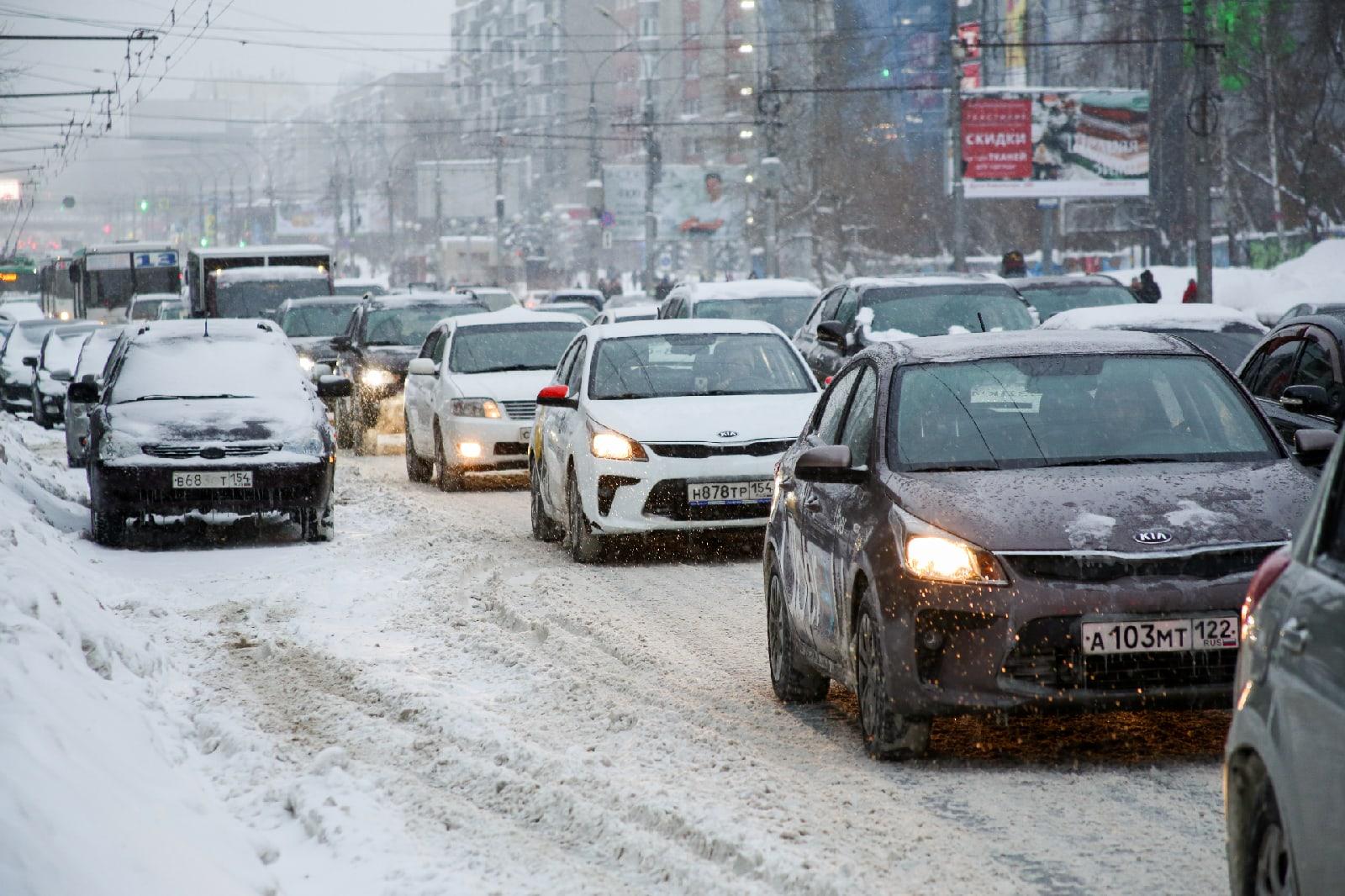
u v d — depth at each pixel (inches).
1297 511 466.9
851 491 522.0
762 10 5846.5
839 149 5132.9
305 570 902.4
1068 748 487.5
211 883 337.7
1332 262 3073.3
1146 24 4537.4
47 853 299.7
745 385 962.7
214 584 866.8
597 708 556.1
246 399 1051.3
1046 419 525.7
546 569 899.4
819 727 530.6
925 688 456.1
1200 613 446.3
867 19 5428.2
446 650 673.0
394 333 1831.9
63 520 1113.4
